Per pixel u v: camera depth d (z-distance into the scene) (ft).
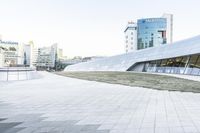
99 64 253.85
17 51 378.53
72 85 63.21
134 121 22.30
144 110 27.48
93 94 43.11
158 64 148.25
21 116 25.21
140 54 174.81
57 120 23.29
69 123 22.02
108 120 22.93
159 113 25.68
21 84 66.39
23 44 458.09
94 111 27.43
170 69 128.16
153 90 49.26
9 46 369.91
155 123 21.38
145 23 413.59
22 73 89.86
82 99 36.96
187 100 34.88
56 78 101.09
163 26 407.85
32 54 520.42
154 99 36.17
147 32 411.95
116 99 36.65
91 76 115.14
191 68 105.40
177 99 35.99
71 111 27.63
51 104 32.53
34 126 21.08
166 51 134.51
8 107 30.45
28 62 501.56
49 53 550.77
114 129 19.70
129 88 54.19
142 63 174.81
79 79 92.32
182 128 19.57
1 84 66.49
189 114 25.03
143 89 51.62
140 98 37.45
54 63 535.19
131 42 438.40
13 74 85.51
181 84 61.26
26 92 46.68
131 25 437.58
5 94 43.60
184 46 113.80
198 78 81.66
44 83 70.64
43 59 549.54
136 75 111.24
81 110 28.14
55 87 57.36
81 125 21.21
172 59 128.77
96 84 66.28
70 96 40.55
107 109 28.45
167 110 27.30
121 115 25.00
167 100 35.06
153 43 408.87
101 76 112.06
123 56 207.10
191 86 55.88
